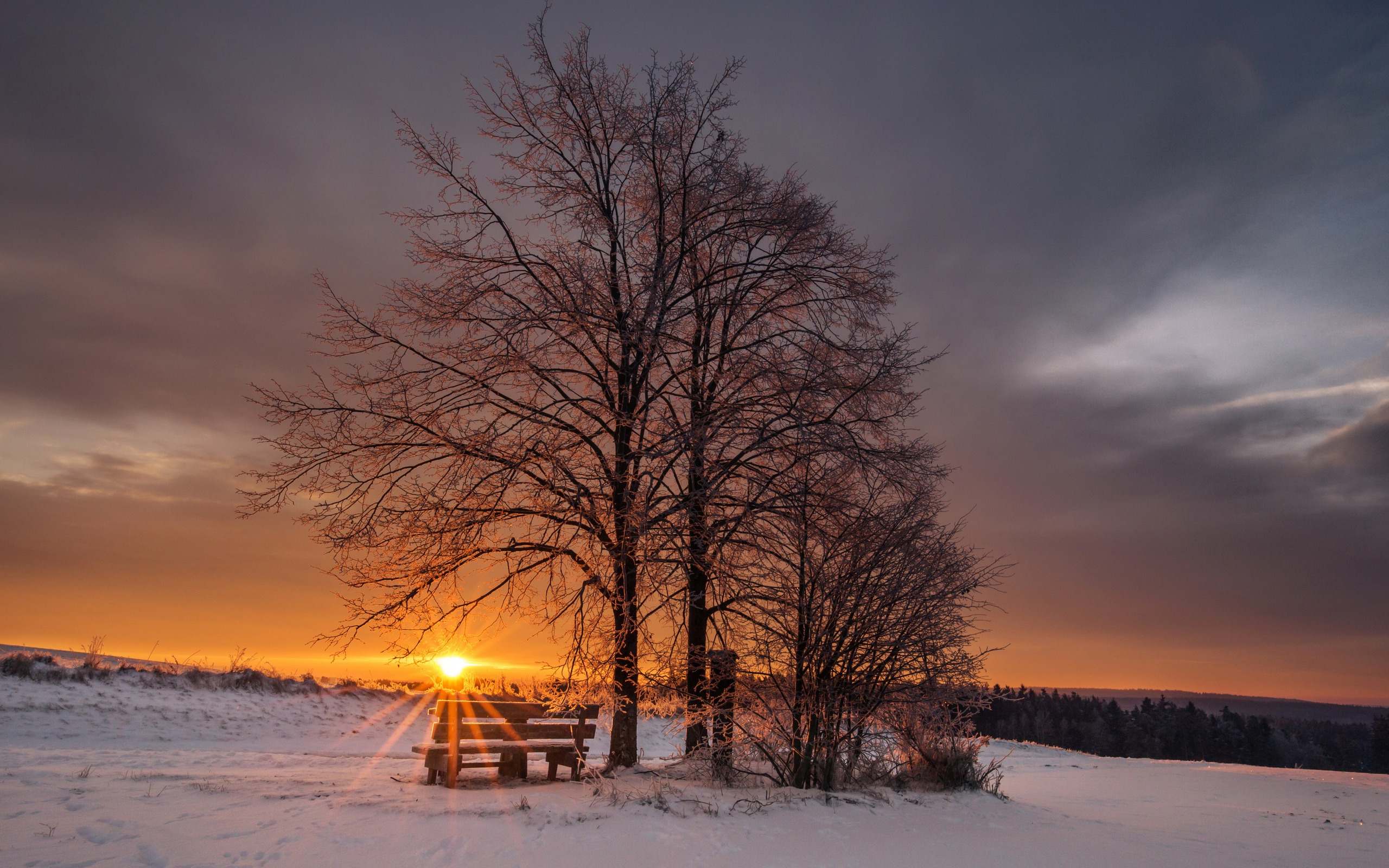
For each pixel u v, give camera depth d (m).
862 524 10.49
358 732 24.14
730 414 11.73
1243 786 15.35
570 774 11.61
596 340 12.67
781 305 13.39
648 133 13.06
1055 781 16.52
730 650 11.10
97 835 6.23
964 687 10.69
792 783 9.95
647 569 10.62
